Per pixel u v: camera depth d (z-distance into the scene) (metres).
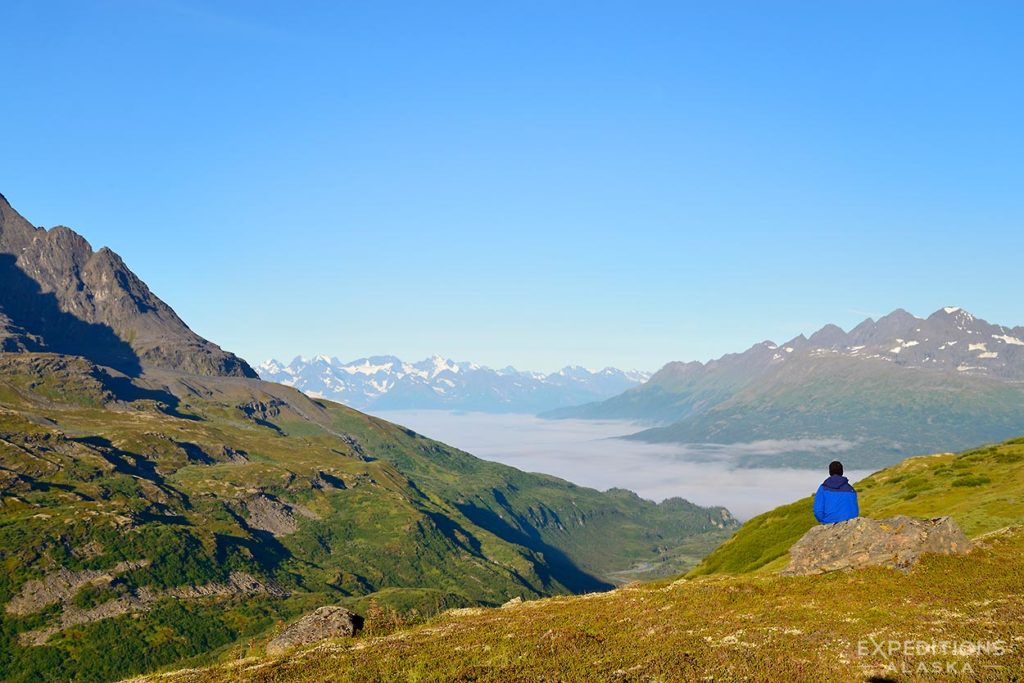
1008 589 28.42
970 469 83.56
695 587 37.16
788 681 22.92
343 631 38.38
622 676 24.45
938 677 21.86
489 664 27.08
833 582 32.66
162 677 33.06
